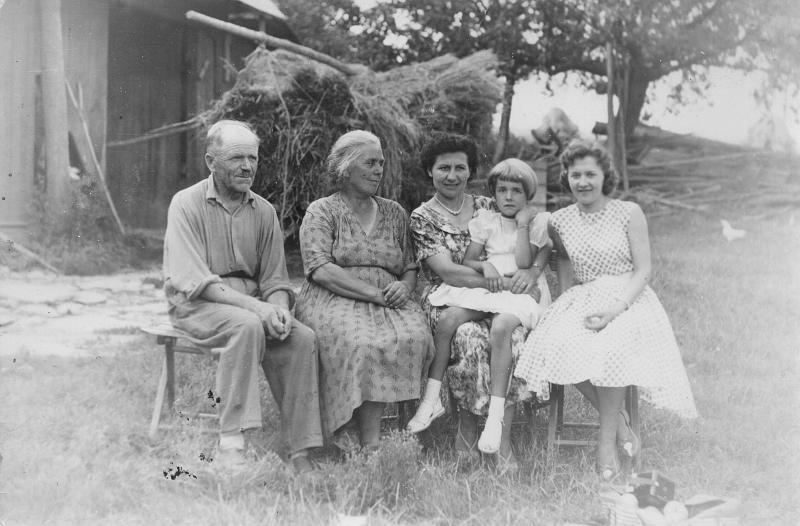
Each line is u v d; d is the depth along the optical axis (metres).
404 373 3.22
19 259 6.83
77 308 5.69
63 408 3.53
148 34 8.62
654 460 3.38
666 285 5.80
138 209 8.34
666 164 9.15
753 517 2.87
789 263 6.23
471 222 3.65
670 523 2.73
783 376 4.26
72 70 8.05
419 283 4.96
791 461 3.33
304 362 3.20
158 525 2.70
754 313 5.20
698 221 8.03
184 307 3.32
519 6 9.37
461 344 3.35
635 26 8.95
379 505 2.82
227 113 7.37
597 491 3.00
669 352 3.28
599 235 3.45
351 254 3.50
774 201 8.38
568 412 3.93
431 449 3.47
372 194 3.58
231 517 2.70
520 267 3.56
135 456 3.17
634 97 9.20
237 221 3.43
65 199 7.58
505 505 2.89
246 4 8.75
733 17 8.67
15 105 7.55
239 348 3.10
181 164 8.63
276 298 3.46
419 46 9.78
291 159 7.16
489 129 8.95
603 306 3.35
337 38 9.77
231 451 3.07
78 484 2.90
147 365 4.21
